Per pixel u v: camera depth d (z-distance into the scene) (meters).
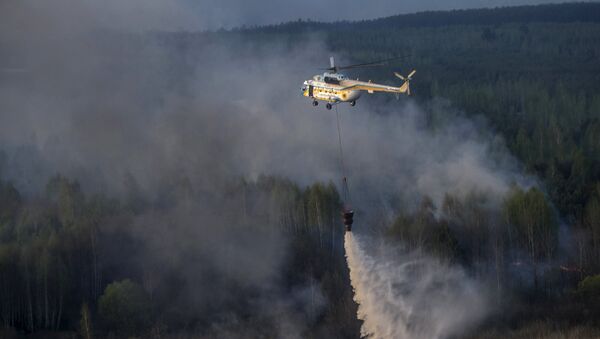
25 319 84.44
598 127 136.12
